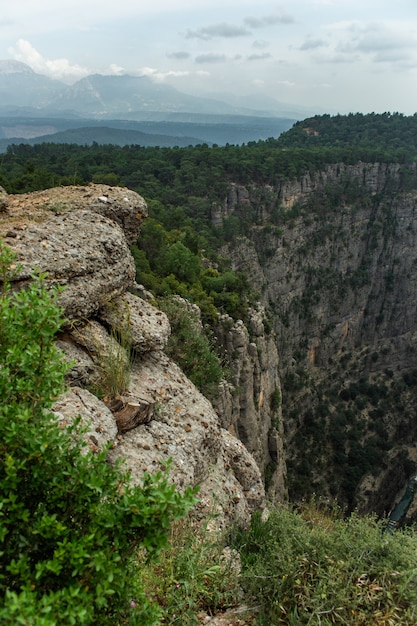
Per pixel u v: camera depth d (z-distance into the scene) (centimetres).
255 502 1252
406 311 13338
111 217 1330
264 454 4241
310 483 8856
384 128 19475
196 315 2483
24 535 449
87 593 434
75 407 859
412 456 10225
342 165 12581
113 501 489
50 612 389
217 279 4328
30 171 5338
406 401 11750
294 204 11338
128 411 960
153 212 7088
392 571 718
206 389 1931
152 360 1224
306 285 11762
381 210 13112
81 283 1051
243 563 852
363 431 10612
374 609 678
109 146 14100
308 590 691
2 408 467
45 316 521
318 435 10119
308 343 11919
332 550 775
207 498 1009
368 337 13362
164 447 981
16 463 443
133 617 475
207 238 8412
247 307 4200
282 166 11319
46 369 520
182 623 650
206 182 10194
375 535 817
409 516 8506
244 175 10688
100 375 1000
